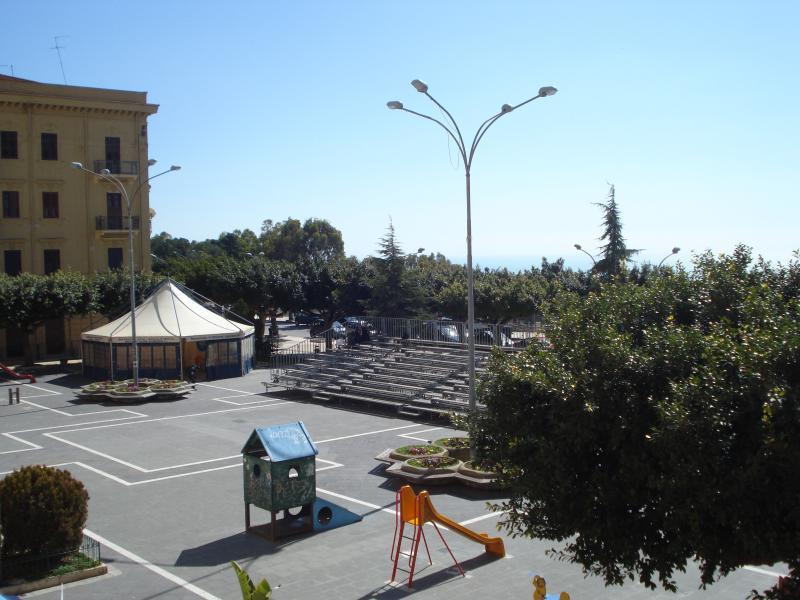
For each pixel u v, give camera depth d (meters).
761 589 11.74
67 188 46.56
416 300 44.84
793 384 7.09
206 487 18.17
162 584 12.12
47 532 12.48
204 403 30.61
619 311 9.69
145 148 48.62
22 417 27.73
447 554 13.38
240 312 46.16
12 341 45.28
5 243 44.88
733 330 8.13
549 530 8.78
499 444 9.20
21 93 44.47
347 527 14.97
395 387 28.53
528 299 42.00
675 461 7.20
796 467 6.74
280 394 32.75
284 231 113.31
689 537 7.48
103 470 19.86
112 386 31.95
